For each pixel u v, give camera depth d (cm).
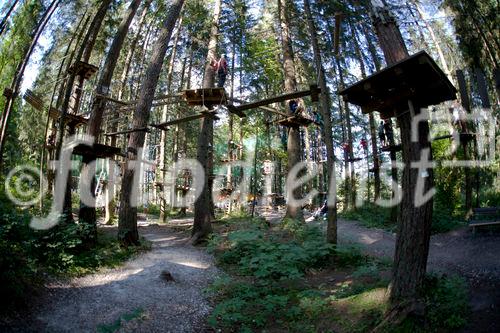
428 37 2000
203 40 2055
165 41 1130
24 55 933
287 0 1591
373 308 533
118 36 1089
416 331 461
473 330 455
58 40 1270
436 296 511
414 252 504
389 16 576
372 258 930
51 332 470
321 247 902
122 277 741
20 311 496
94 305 580
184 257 977
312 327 552
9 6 808
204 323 588
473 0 1241
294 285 773
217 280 751
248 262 876
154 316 580
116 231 1316
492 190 1616
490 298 545
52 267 680
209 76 1422
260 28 2173
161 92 2583
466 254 872
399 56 545
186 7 1959
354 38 1792
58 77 1189
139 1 1153
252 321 600
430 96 525
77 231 841
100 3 1048
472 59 1306
